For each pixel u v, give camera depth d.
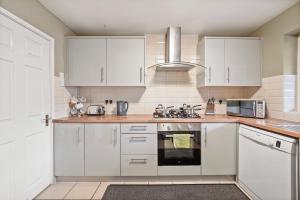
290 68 2.45
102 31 3.11
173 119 2.56
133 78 2.90
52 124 2.49
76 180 2.60
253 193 2.13
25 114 1.98
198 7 2.33
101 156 2.54
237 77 2.90
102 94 3.26
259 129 2.03
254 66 2.90
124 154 2.55
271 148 1.80
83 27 2.95
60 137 2.53
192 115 2.86
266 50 2.80
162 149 2.56
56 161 2.53
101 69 2.88
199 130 2.57
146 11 2.43
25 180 1.99
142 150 2.55
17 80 1.86
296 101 2.45
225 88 3.28
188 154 2.57
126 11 2.43
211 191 2.33
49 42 2.43
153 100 3.27
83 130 2.53
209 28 2.99
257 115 2.61
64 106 2.83
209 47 2.88
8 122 1.75
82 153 2.53
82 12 2.46
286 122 2.19
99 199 2.16
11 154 1.79
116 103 3.24
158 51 3.26
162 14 2.52
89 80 2.88
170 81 3.27
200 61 3.10
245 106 2.76
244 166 2.34
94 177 2.59
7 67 1.73
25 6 1.96
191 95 3.27
